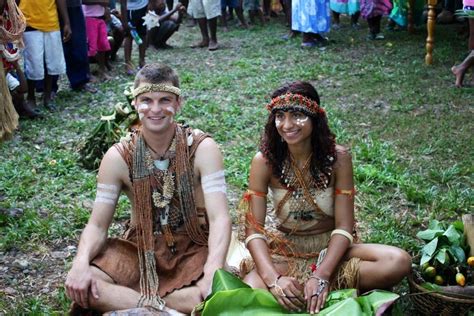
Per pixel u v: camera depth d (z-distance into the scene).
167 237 3.34
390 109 7.04
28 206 4.88
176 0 13.95
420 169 5.36
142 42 9.48
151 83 3.22
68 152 6.02
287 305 3.07
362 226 4.43
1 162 5.79
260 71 8.99
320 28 10.09
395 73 8.44
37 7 7.12
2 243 4.25
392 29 11.39
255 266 3.37
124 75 9.26
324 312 2.89
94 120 7.09
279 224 3.51
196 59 10.09
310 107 3.21
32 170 5.55
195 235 3.38
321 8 10.04
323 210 3.39
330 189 3.36
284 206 3.42
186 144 3.33
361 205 4.71
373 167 5.30
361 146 5.83
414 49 9.77
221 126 6.63
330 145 3.29
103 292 3.12
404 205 4.73
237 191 5.07
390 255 3.16
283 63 9.38
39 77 7.30
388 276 3.16
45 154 5.96
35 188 5.18
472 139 5.98
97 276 3.17
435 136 6.12
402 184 4.99
